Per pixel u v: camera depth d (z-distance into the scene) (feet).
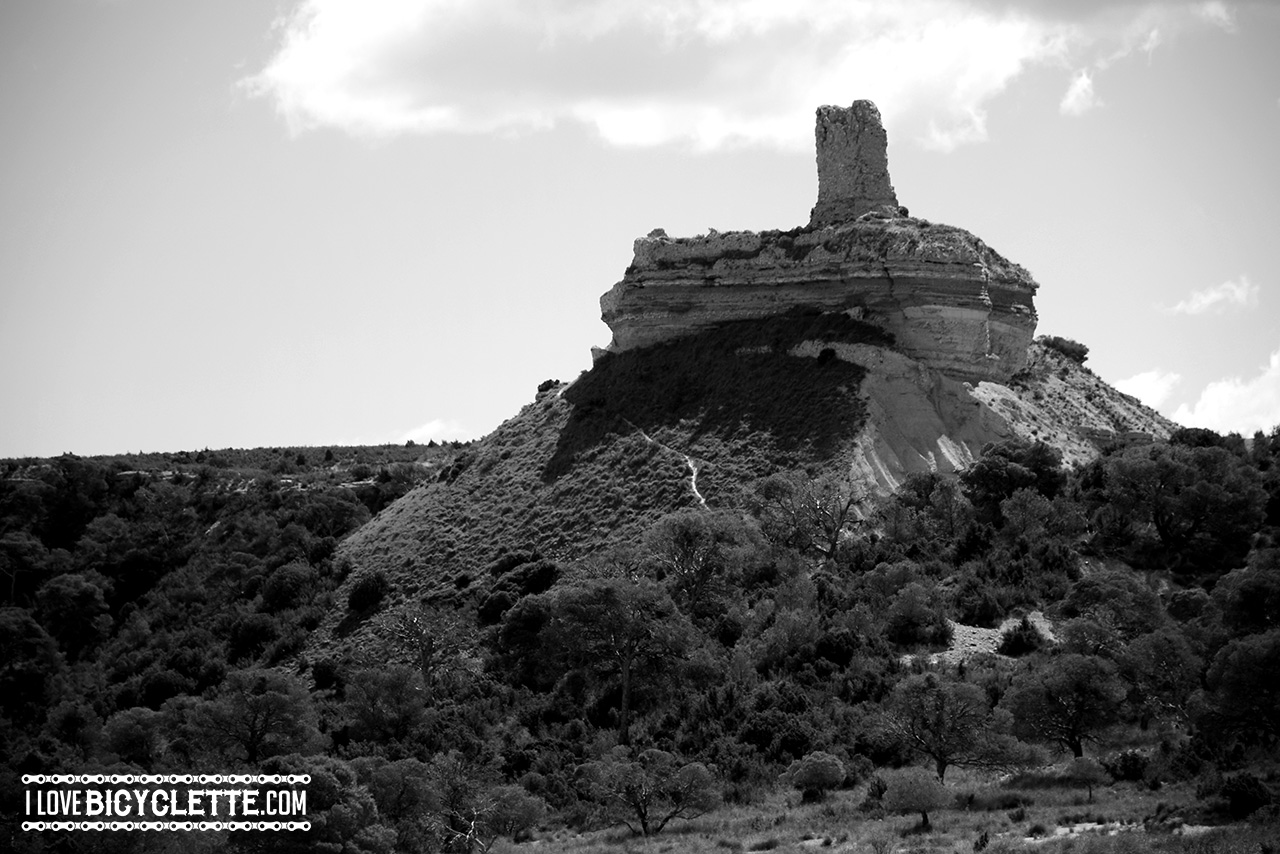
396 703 445.37
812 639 439.22
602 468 564.71
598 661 453.17
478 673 481.46
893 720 381.60
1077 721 369.09
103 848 361.10
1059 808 333.62
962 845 311.68
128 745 452.76
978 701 372.17
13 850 360.69
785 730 398.42
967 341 552.41
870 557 481.87
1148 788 343.46
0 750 495.41
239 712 432.66
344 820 339.16
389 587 554.46
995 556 472.85
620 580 449.06
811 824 346.54
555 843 363.56
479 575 539.70
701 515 493.36
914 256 555.28
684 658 440.45
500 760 409.69
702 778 370.94
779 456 529.45
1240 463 506.07
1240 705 339.57
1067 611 428.15
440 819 365.20
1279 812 305.53
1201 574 463.42
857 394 535.19
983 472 504.02
